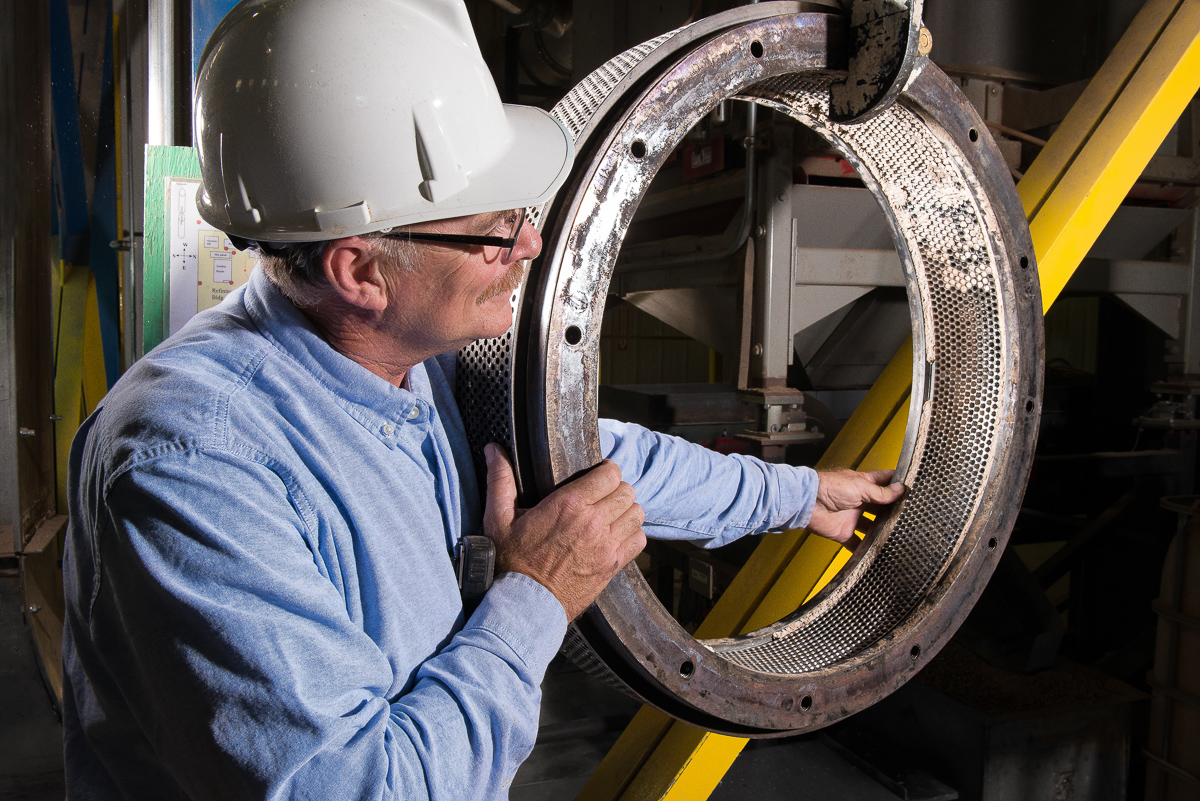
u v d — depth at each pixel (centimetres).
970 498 117
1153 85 158
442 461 81
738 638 116
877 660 107
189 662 59
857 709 106
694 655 92
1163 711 214
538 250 80
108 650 66
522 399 85
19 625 237
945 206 118
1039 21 241
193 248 143
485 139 73
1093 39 245
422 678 71
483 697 69
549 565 77
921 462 125
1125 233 270
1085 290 257
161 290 143
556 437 82
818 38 98
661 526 110
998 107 240
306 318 75
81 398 340
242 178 70
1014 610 233
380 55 68
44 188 290
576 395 83
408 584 74
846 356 279
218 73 72
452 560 81
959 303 121
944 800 188
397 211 69
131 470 62
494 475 83
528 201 73
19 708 236
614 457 106
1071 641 320
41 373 289
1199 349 274
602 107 86
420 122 69
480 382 87
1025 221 121
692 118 89
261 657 58
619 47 275
